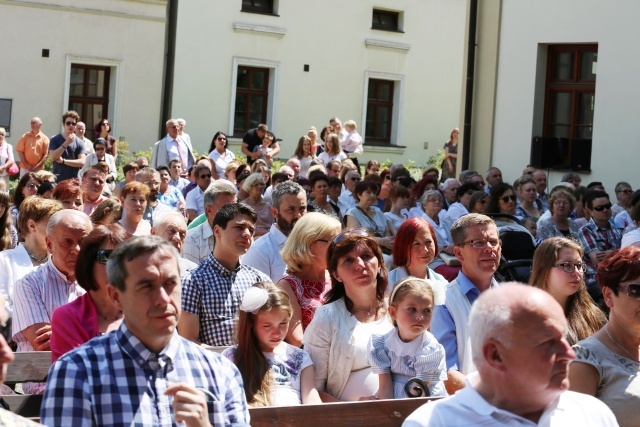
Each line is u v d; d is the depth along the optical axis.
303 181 13.75
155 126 25.52
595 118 17.66
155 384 3.56
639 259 4.50
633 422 4.43
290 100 27.53
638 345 4.57
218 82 26.25
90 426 3.46
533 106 18.48
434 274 6.98
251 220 6.32
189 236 8.77
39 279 5.98
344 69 28.34
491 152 19.14
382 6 28.86
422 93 29.89
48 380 3.52
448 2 30.08
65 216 5.95
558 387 3.35
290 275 6.48
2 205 8.00
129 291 3.54
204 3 25.89
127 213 9.09
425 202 12.16
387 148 29.27
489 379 3.42
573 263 5.93
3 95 23.52
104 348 3.58
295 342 6.24
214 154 20.27
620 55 17.31
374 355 5.56
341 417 4.57
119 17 24.78
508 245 9.15
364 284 5.70
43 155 18.61
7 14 23.42
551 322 3.33
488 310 3.39
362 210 12.00
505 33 18.88
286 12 27.23
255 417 4.43
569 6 17.94
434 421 3.47
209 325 6.20
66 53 24.19
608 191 17.48
